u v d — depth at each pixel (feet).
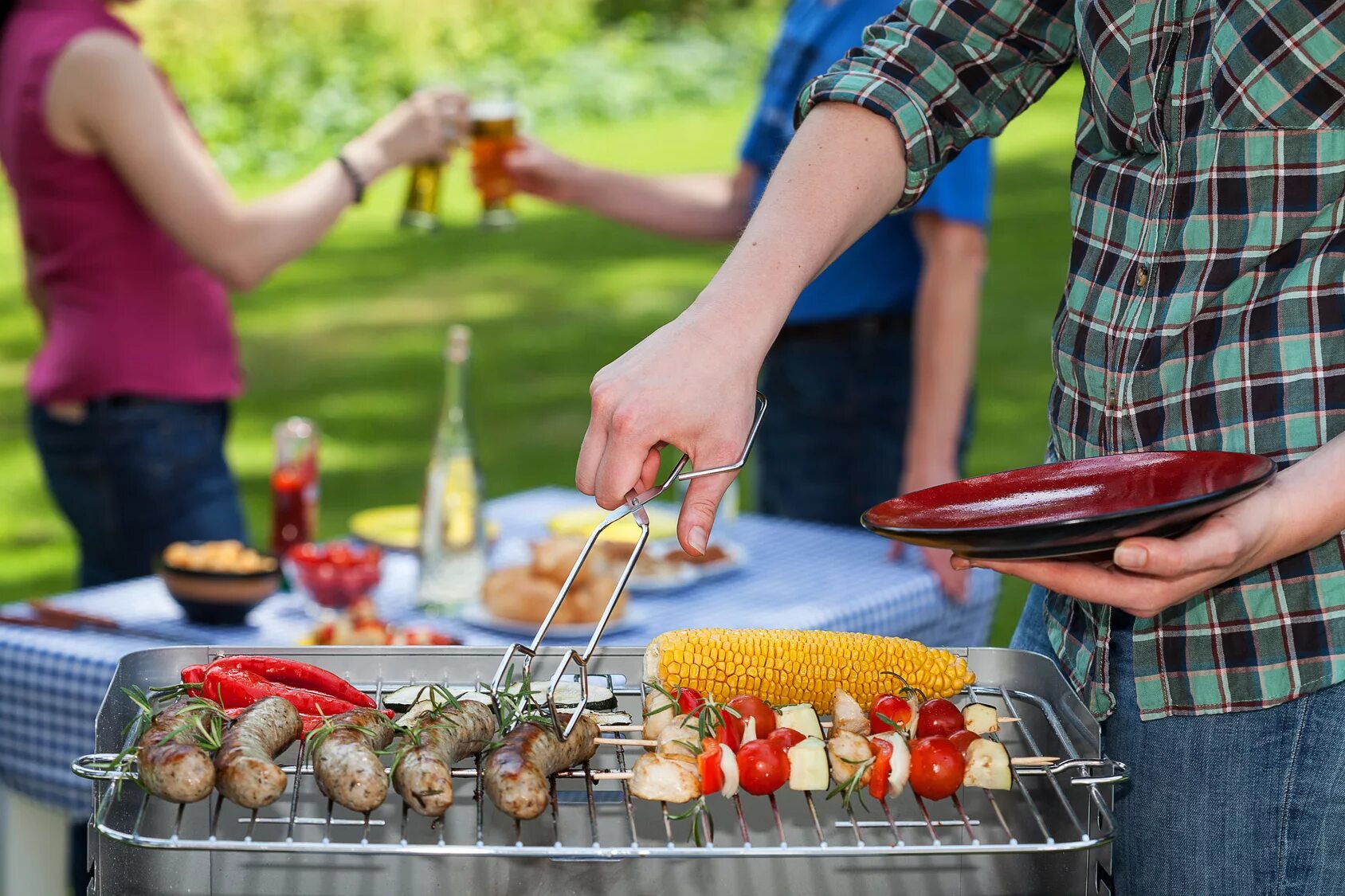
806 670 4.48
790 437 10.16
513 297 29.22
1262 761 4.21
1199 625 4.22
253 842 3.83
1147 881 4.46
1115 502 3.89
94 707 6.35
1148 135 4.25
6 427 22.09
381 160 9.65
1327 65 3.96
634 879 4.16
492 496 18.86
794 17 10.15
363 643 6.32
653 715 4.23
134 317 8.63
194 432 8.90
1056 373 4.69
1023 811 4.26
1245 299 4.13
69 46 8.28
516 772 3.69
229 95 36.47
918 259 9.80
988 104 4.78
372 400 23.20
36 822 7.09
